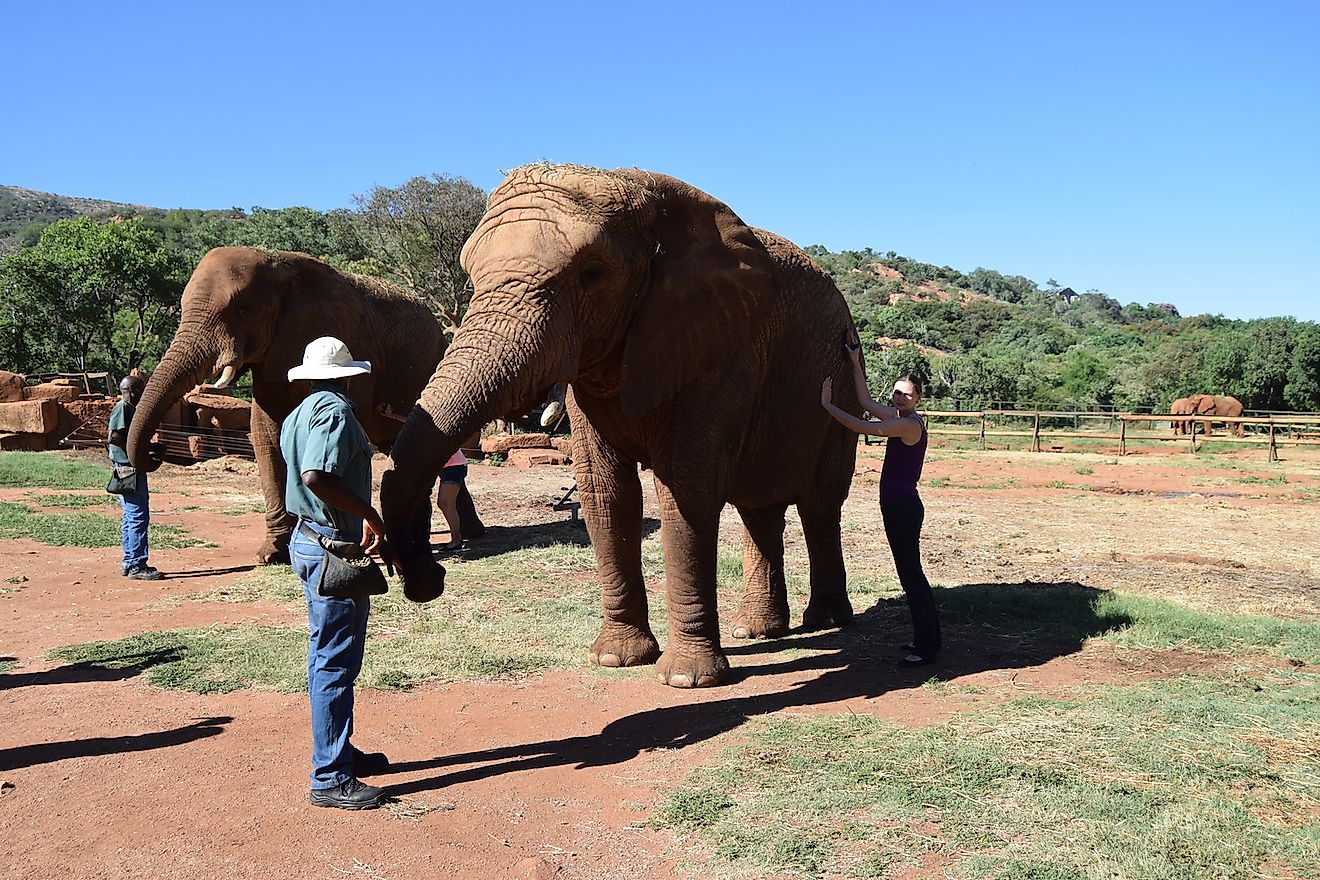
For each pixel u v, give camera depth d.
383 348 11.96
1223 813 4.18
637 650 6.77
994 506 17.06
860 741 5.11
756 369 6.39
